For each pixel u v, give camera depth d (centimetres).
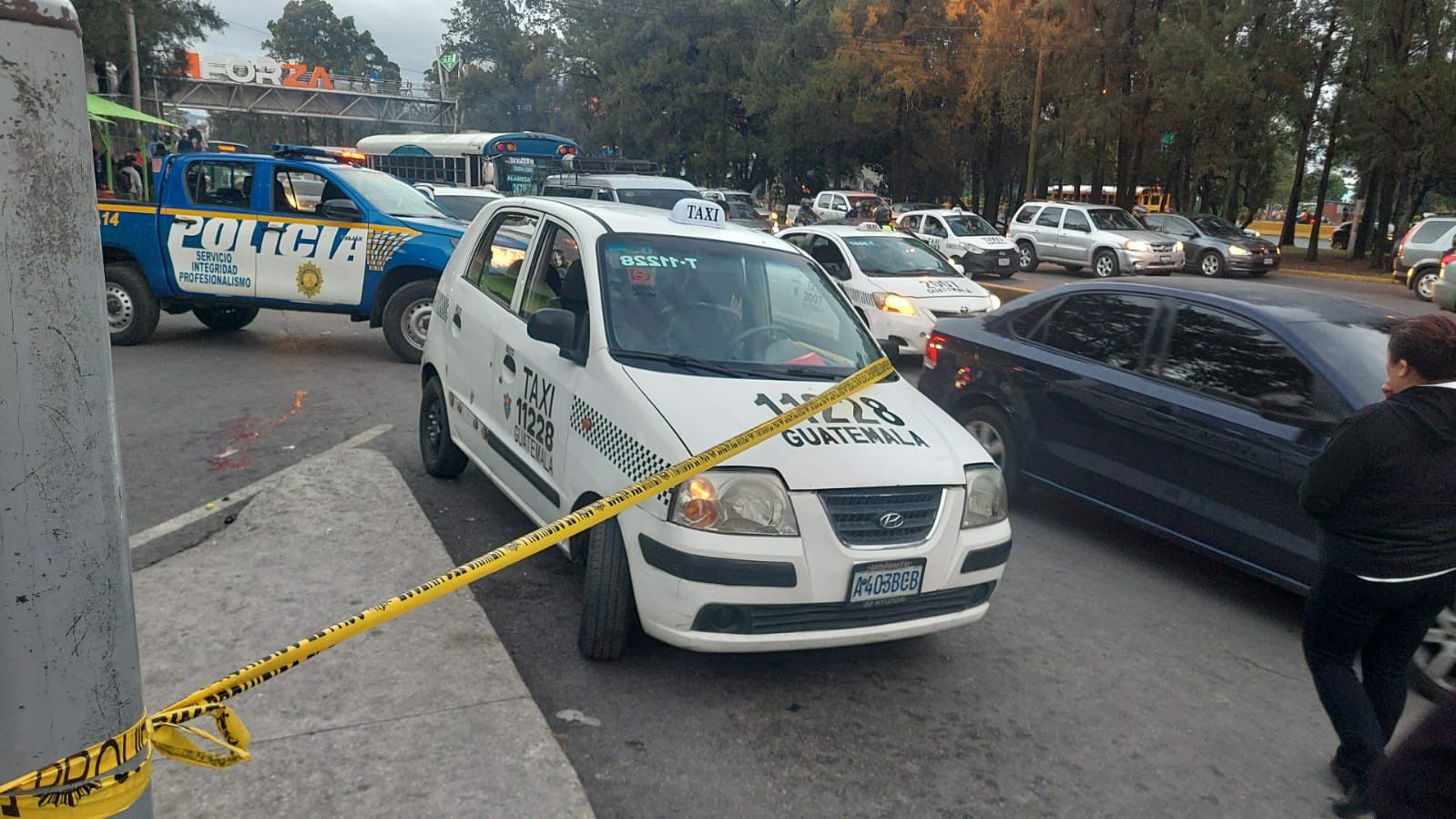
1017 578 519
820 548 347
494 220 567
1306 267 3064
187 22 3753
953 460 386
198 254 955
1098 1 3098
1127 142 3177
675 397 379
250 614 397
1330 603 315
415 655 370
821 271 503
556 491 417
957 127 3900
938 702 379
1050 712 378
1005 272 2280
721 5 4569
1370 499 298
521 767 305
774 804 307
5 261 125
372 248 941
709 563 340
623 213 495
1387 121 2670
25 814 136
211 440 679
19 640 133
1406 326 302
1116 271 2378
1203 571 543
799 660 405
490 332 507
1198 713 384
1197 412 502
